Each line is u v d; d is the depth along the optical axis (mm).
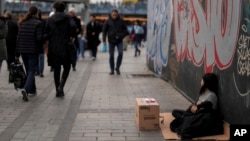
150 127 6113
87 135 5902
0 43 9039
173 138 5676
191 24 8023
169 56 10594
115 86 10430
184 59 8727
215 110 6098
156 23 12773
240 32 5262
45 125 6469
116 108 7719
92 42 18219
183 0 8734
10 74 8867
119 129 6215
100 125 6453
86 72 13461
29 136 5859
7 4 50875
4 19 9023
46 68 14516
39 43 8727
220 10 6129
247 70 5027
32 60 8711
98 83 10961
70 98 8742
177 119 6125
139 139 5695
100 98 8750
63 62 8734
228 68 5730
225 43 5875
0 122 6660
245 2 5082
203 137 5660
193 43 7875
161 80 11508
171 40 10305
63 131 6121
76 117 6992
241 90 5230
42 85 10523
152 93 9344
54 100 8508
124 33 12828
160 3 12016
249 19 4945
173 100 8461
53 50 8711
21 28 8664
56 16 8711
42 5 49531
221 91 6039
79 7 36281
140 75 12688
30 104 8086
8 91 9586
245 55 5086
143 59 19312
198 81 7480
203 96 6305
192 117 5789
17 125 6473
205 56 6984
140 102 6297
